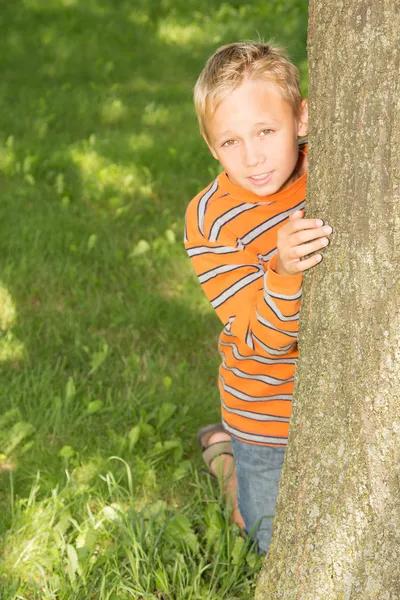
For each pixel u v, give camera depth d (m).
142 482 2.92
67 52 9.88
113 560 2.48
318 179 1.90
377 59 1.73
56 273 4.53
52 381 3.62
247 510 2.66
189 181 5.89
